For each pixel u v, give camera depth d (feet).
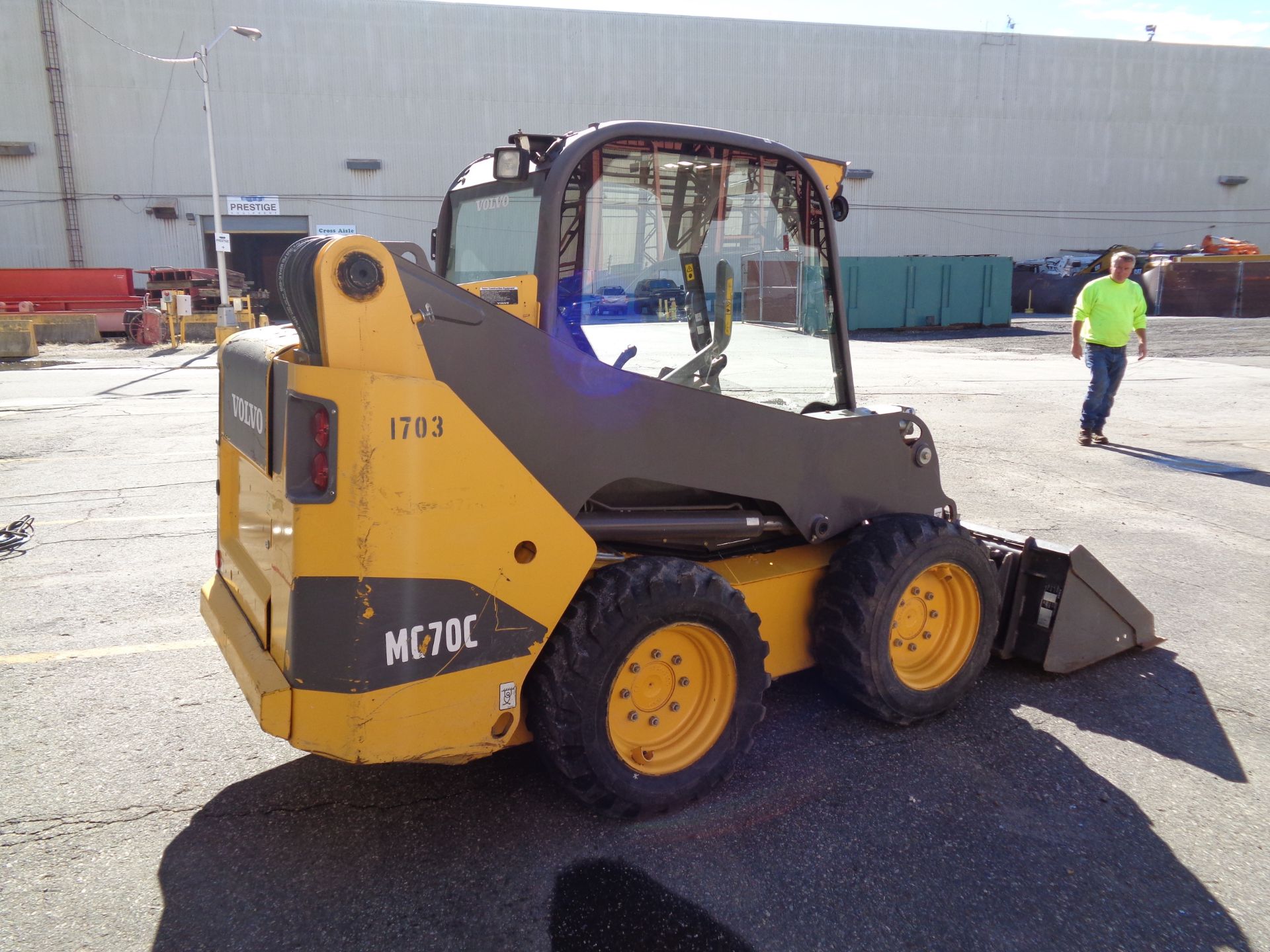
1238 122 165.07
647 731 10.02
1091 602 13.92
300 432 8.02
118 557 19.80
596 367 9.35
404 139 135.85
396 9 132.87
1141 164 162.50
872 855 9.49
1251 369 54.90
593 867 9.27
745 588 11.03
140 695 13.24
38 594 17.44
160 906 8.66
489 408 8.75
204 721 12.46
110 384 52.54
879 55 148.46
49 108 125.70
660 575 9.38
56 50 124.67
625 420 9.61
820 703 13.00
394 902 8.72
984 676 13.97
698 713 10.32
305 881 9.04
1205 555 20.01
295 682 8.20
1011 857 9.50
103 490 26.09
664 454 9.95
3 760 11.39
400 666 8.29
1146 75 159.22
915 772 11.15
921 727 12.28
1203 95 162.30
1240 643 15.26
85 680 13.73
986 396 45.37
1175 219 165.99
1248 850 9.67
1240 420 37.73
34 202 127.34
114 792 10.67
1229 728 12.37
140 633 15.60
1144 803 10.55
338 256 7.77
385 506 7.99
